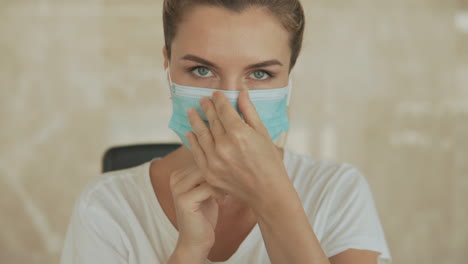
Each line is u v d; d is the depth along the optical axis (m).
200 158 0.85
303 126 3.24
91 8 3.01
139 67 3.07
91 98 3.06
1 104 2.99
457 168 3.46
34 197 3.06
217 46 0.90
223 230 1.08
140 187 1.14
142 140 3.11
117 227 1.08
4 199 3.04
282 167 0.83
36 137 3.04
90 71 3.05
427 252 3.45
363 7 3.22
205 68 0.95
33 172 3.05
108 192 1.13
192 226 0.92
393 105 3.32
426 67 3.34
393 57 3.29
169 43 1.00
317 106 3.24
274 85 0.97
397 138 3.35
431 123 3.39
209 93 0.94
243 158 0.80
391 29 3.27
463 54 3.39
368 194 1.17
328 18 3.19
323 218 1.12
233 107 0.86
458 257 3.49
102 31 3.03
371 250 1.08
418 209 3.42
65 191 3.09
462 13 3.35
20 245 3.07
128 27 3.04
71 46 3.02
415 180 3.40
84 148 3.08
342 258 1.06
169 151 1.56
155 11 3.05
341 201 1.13
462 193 3.48
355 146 3.30
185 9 0.92
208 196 0.91
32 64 2.99
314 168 1.20
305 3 3.16
